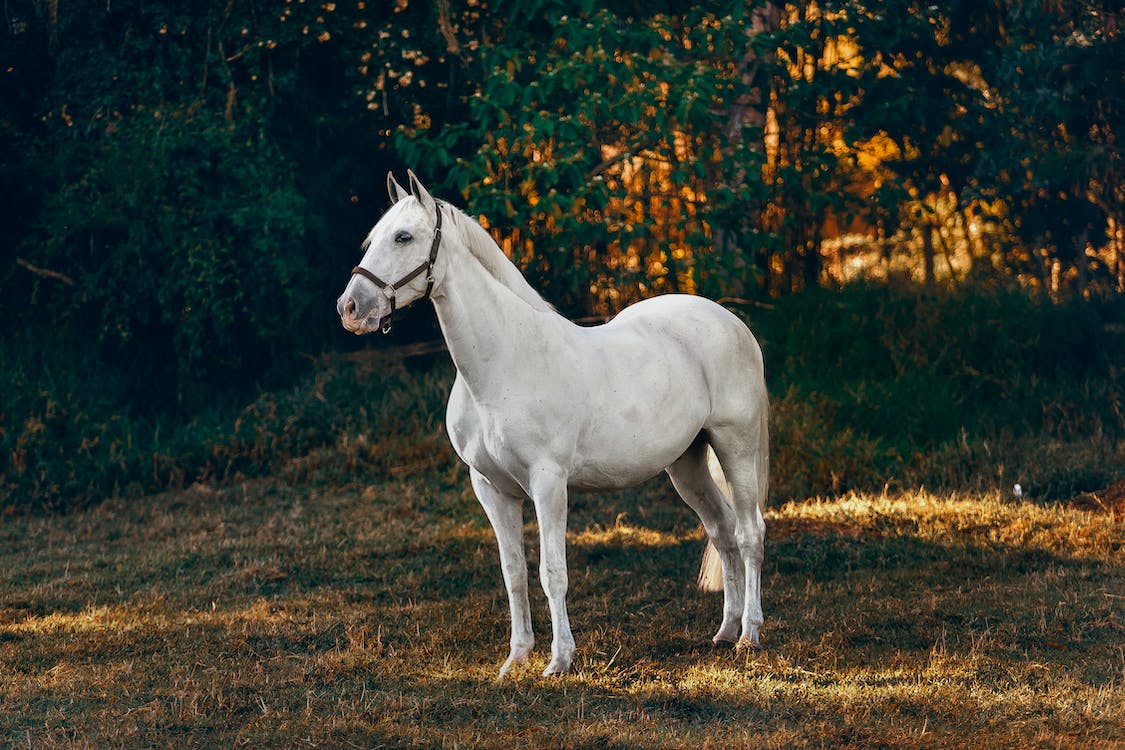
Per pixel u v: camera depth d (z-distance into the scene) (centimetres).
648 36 1003
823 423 955
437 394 1076
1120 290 1155
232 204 1102
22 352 1107
